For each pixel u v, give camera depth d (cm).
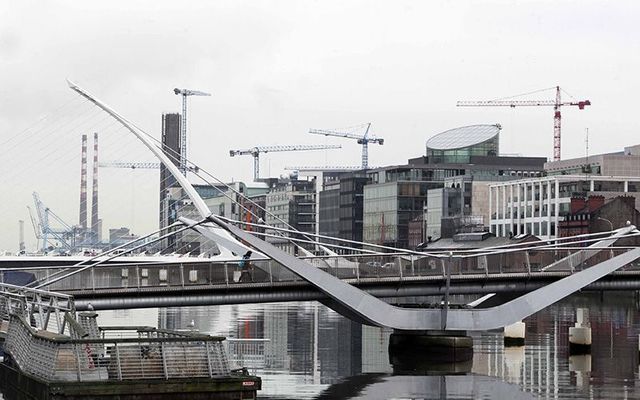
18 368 6069
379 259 9844
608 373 7569
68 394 4875
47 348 5353
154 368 5084
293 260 8706
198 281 9150
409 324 8881
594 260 10550
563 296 9088
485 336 10688
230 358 8450
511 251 9694
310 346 9481
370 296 8825
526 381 7162
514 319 8988
